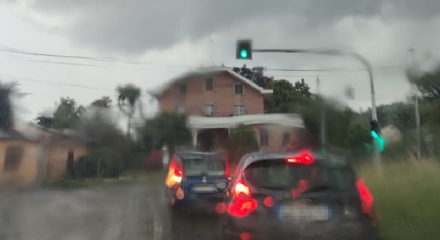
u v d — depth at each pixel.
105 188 24.17
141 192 20.98
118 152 33.47
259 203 6.29
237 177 6.96
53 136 32.00
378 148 19.11
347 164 6.77
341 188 6.37
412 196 9.16
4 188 24.56
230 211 6.51
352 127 32.28
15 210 14.23
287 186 6.39
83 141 33.03
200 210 13.01
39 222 11.80
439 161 11.88
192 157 13.53
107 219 12.28
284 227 6.15
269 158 6.71
